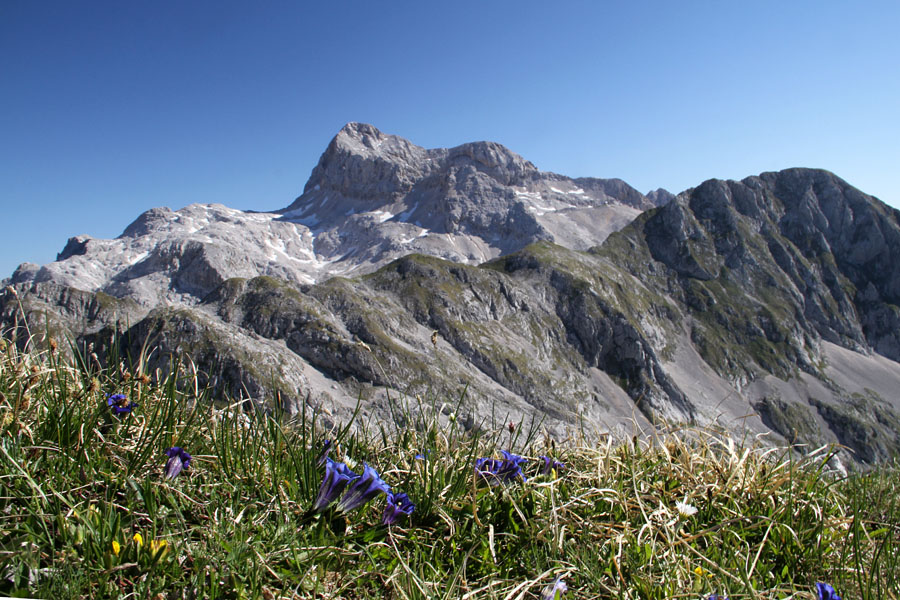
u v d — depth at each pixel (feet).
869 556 16.35
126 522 13.11
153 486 14.47
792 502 17.87
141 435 16.42
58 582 10.96
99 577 11.28
